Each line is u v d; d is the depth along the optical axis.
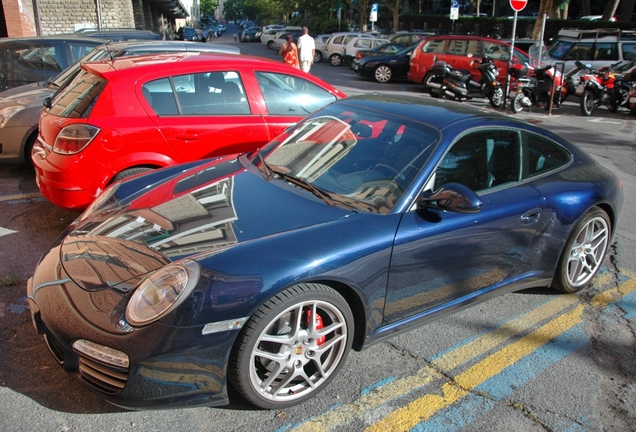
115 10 18.61
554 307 3.90
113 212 3.14
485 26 35.16
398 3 36.31
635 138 10.63
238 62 5.11
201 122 4.79
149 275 2.44
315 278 2.57
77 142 4.34
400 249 2.87
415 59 16.56
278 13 64.56
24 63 7.95
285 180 3.31
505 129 3.57
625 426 2.73
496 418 2.74
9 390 2.74
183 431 2.52
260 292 2.43
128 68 4.63
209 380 2.43
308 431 2.57
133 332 2.31
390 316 3.02
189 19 78.50
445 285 3.20
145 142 4.55
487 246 3.29
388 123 3.50
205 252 2.56
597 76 13.89
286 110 5.24
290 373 2.66
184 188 3.33
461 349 3.33
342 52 24.89
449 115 3.49
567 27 29.36
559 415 2.79
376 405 2.78
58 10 17.94
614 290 4.20
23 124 6.09
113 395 2.39
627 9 30.30
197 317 2.34
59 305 2.49
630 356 3.34
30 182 6.17
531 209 3.46
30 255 4.31
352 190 3.11
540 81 13.70
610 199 3.96
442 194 2.94
